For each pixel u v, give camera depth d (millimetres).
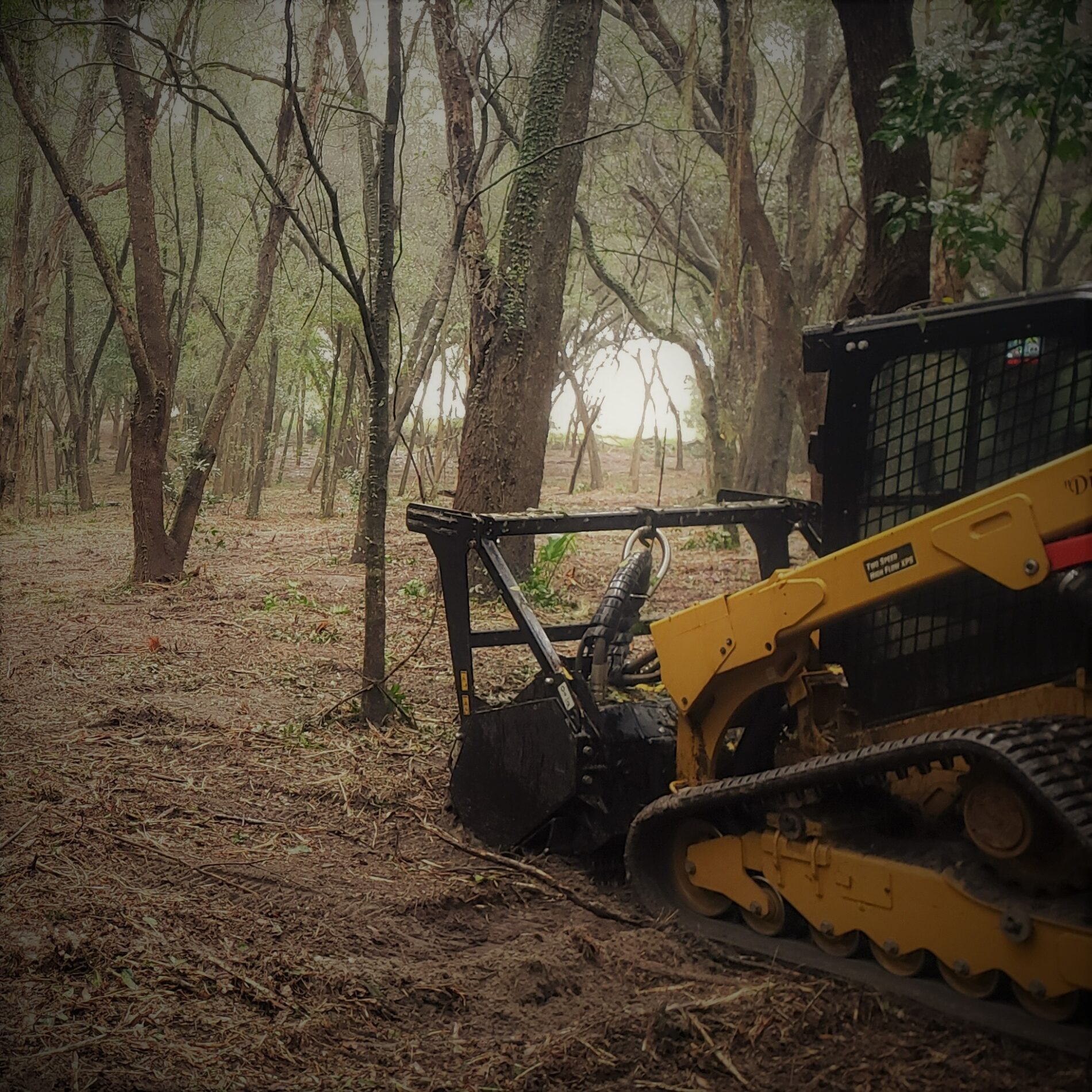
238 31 11594
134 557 12391
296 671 7848
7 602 10617
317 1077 2990
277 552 14898
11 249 14781
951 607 3488
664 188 15836
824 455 3756
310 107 9570
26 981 3441
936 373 3498
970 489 3430
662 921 3930
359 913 4070
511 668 8094
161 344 11773
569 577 12141
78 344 23281
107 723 6418
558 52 10516
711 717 4043
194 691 7266
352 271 5934
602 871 4414
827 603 3535
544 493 26734
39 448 19266
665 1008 3240
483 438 10852
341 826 4980
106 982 3443
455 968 3639
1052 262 8617
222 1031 3201
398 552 14492
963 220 4777
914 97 4586
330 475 20172
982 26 5344
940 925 3195
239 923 3920
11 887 4133
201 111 14945
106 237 17406
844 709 3730
